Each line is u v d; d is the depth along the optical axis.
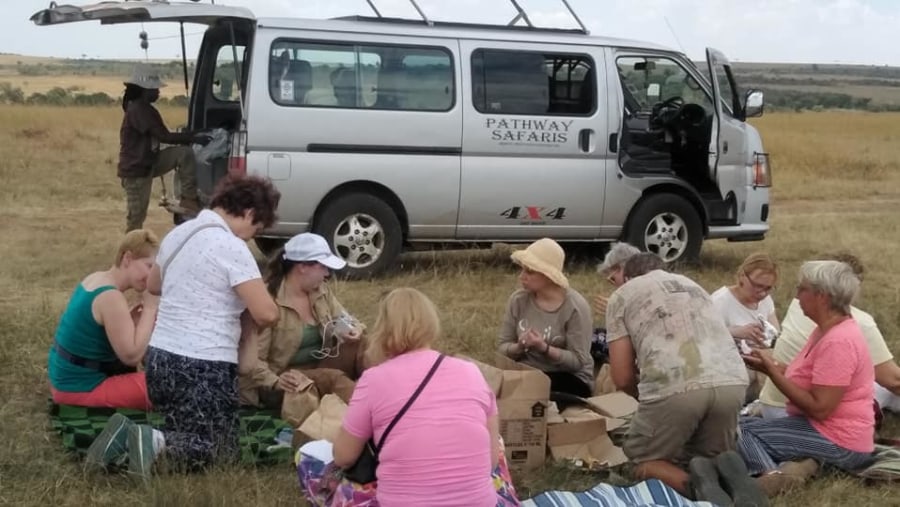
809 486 4.74
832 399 4.77
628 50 9.55
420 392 3.47
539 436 4.80
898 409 5.70
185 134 9.20
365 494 3.62
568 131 9.27
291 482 4.61
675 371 4.46
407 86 8.82
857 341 4.78
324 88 8.59
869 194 18.62
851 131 39.38
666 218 9.80
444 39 8.91
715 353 4.51
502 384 4.75
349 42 8.62
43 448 4.88
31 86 67.19
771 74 152.38
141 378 5.15
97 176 16.72
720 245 12.06
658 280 4.68
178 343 4.61
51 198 14.17
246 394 5.28
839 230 13.41
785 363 5.46
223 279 4.64
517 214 9.23
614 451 4.95
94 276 5.10
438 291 8.71
